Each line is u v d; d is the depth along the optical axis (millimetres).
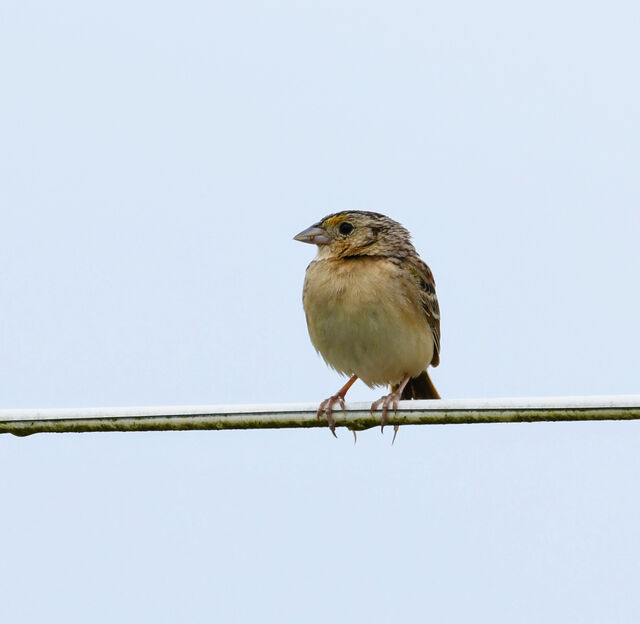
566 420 9453
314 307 12438
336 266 12453
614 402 9320
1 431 9891
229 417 9922
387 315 12242
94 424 9867
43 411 9836
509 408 9586
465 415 9836
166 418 9906
